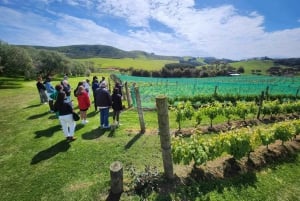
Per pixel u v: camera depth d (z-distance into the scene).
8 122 12.33
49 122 12.02
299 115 13.18
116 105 10.74
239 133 7.03
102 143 8.78
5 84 37.53
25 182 6.35
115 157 7.61
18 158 7.77
